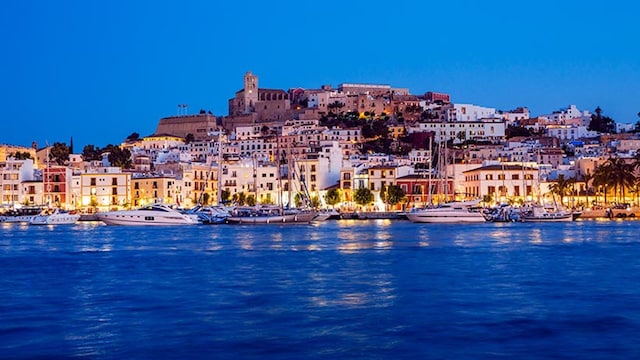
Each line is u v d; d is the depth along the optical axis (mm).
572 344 53969
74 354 51531
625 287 80125
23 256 118312
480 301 71312
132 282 85438
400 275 90250
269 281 85375
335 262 105125
